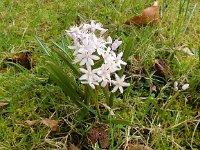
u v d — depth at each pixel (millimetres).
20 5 244
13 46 215
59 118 179
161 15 231
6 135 173
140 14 228
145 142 170
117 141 170
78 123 175
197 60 205
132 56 204
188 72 195
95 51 163
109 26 227
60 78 167
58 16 236
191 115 183
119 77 172
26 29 226
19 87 192
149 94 183
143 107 184
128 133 170
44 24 232
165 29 227
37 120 177
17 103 186
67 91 169
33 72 201
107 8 239
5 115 182
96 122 173
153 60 203
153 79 195
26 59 207
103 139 168
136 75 197
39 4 245
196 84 191
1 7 242
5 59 208
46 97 186
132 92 190
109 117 170
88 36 158
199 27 230
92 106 179
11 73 202
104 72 155
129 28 227
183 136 175
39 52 211
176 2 248
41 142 170
